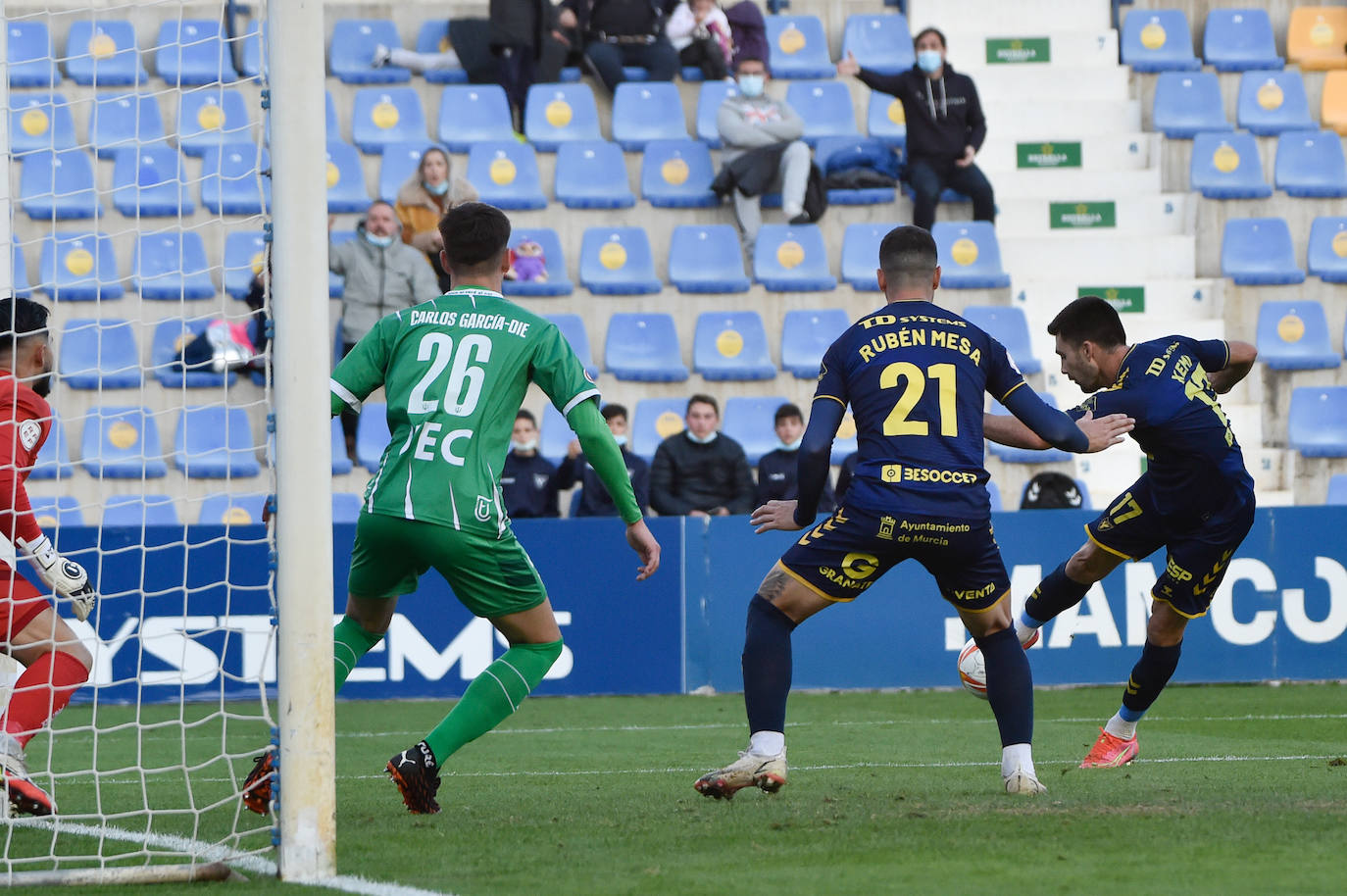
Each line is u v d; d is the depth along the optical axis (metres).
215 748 25.22
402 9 54.84
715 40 52.84
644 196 49.28
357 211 47.94
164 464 39.91
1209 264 50.62
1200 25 57.88
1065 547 34.06
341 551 31.72
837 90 52.84
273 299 13.09
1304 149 52.22
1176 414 19.31
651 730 26.89
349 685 32.31
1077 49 55.69
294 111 13.00
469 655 32.66
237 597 31.81
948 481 16.09
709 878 12.12
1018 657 17.19
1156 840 13.64
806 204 48.09
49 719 16.11
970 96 48.12
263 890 12.12
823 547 16.28
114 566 31.36
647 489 37.25
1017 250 50.00
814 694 33.41
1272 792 17.39
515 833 14.81
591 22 52.22
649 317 45.72
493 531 15.62
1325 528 34.84
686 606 33.50
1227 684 34.44
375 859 13.46
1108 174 52.44
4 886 12.45
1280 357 46.50
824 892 11.48
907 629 33.97
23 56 49.31
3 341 16.73
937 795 17.44
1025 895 11.26
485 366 15.77
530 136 51.28
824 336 45.97
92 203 45.31
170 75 49.28
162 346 43.00
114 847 14.88
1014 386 16.72
